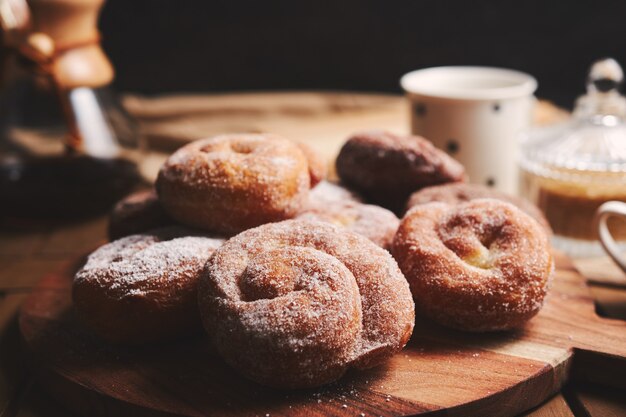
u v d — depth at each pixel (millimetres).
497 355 388
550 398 387
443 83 633
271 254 379
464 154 571
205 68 932
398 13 895
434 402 355
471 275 399
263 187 417
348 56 927
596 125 539
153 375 380
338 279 367
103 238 574
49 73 557
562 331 408
